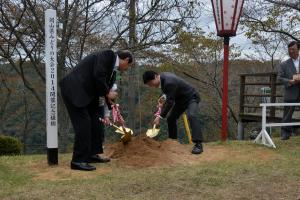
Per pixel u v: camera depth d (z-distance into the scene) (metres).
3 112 20.17
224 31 7.29
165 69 15.17
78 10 13.68
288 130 7.93
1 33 13.90
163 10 13.48
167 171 5.39
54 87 5.78
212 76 19.27
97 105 5.79
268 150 6.80
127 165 5.74
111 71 5.42
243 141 7.62
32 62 14.07
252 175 5.21
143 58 14.44
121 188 4.65
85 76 5.38
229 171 5.39
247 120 13.05
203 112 21.27
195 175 5.17
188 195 4.42
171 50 14.60
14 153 10.82
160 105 6.69
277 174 5.25
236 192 4.53
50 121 5.84
